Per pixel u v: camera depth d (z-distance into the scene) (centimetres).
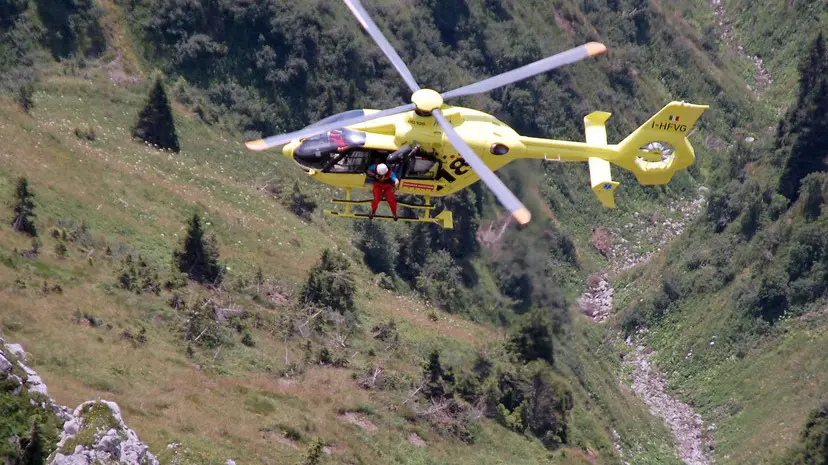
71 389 3719
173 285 5472
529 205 8906
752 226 8844
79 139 6994
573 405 6775
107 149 7131
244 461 3788
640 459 7050
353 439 4659
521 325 6869
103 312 4772
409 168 2878
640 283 9094
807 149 8938
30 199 5553
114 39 8494
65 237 5472
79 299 4775
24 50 7975
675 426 7738
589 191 9700
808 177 8556
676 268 8969
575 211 9469
